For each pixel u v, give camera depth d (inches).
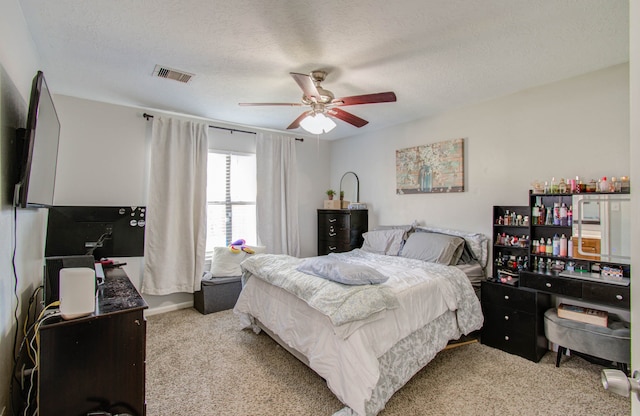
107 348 55.2
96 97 128.4
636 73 28.8
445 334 96.0
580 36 82.5
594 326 91.2
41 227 94.1
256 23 77.2
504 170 126.4
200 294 145.9
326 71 103.6
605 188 97.0
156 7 71.0
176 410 77.1
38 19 74.9
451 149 143.3
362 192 191.0
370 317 76.0
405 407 78.0
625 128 98.1
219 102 134.6
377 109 144.0
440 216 149.8
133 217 96.0
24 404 62.4
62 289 52.4
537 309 101.9
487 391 84.7
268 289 106.4
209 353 105.6
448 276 105.5
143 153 143.6
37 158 61.3
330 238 189.8
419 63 98.1
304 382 88.7
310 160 204.1
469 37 83.4
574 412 76.2
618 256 95.4
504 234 125.6
